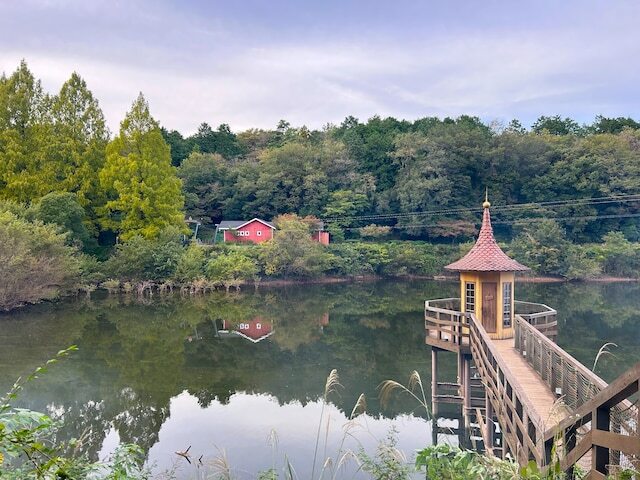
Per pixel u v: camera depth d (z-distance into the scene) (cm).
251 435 1232
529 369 1058
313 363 1931
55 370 1777
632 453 371
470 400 1338
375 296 3809
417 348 2178
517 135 5803
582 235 5162
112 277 3759
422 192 5328
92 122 4431
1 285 2695
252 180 5556
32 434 309
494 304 1386
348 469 1024
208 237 5366
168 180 4259
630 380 368
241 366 1881
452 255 5016
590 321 2680
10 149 3925
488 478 431
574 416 445
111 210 4256
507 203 5594
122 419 1338
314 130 7731
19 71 4159
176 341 2280
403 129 6969
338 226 5278
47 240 2978
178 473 998
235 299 3600
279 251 4319
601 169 5272
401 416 1372
